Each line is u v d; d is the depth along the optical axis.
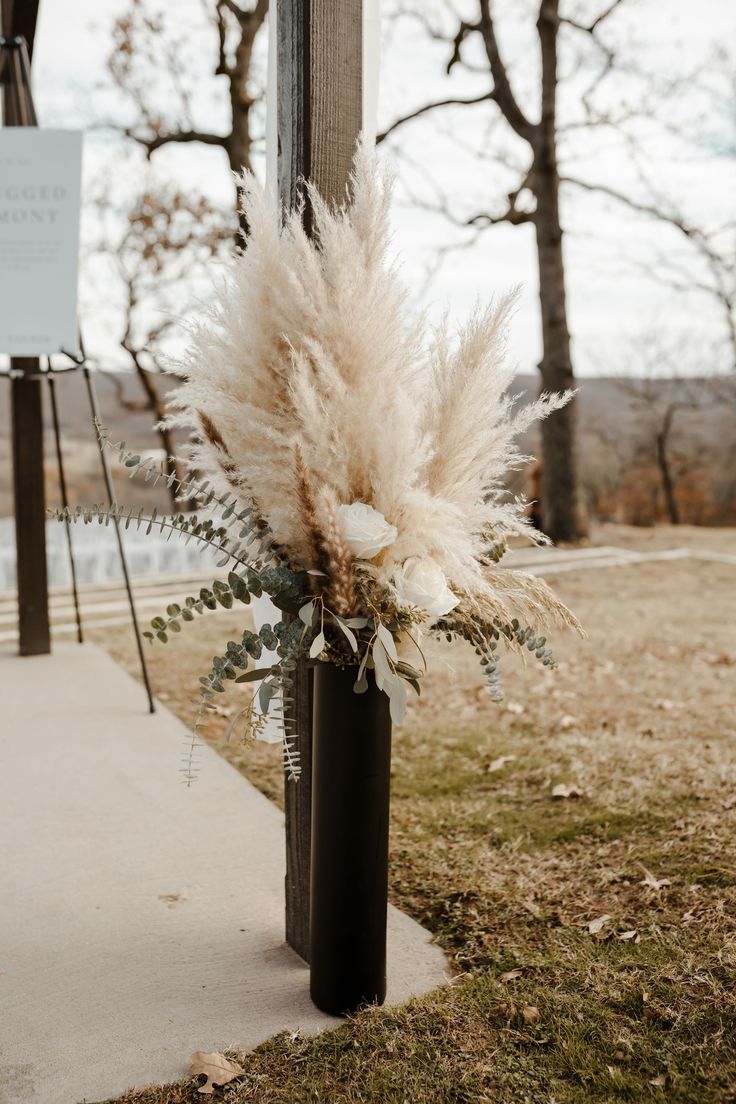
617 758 3.72
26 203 4.32
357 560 1.77
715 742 3.88
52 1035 1.97
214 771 3.61
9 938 2.37
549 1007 2.04
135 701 4.52
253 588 1.78
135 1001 2.10
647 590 8.40
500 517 1.88
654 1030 1.94
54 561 8.56
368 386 1.74
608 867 2.75
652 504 23.53
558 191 12.25
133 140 14.20
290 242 1.83
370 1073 1.84
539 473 14.11
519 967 2.22
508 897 2.60
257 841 2.99
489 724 4.32
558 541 12.17
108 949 2.33
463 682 5.12
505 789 3.46
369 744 1.94
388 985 2.17
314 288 1.73
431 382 1.86
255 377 1.79
